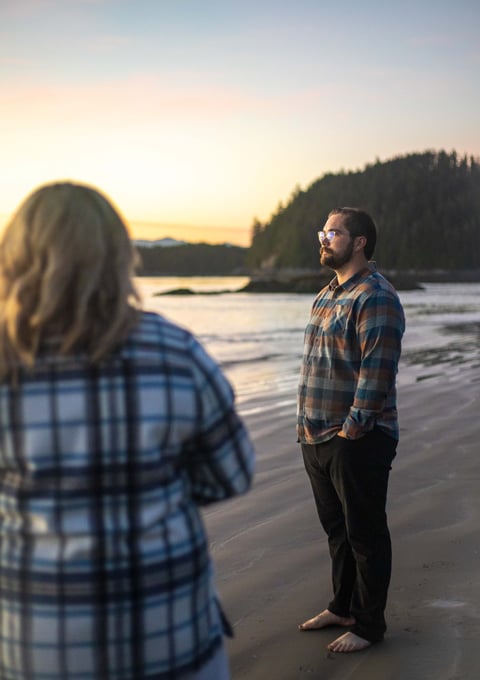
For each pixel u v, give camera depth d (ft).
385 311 9.23
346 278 10.01
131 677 4.36
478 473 18.38
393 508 15.75
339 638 9.85
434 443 22.04
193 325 97.25
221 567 12.85
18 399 4.34
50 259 4.35
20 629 4.34
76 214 4.46
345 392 9.54
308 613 10.96
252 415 27.73
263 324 99.40
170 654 4.45
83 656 4.28
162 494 4.50
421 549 13.23
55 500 4.29
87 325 4.35
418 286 363.76
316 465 9.98
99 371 4.37
